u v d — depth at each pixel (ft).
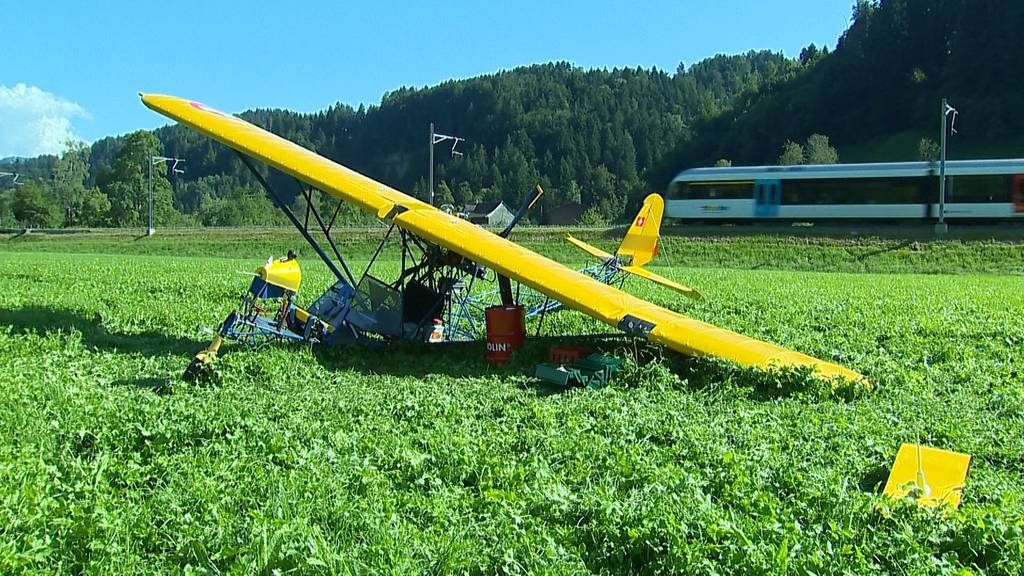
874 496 18.12
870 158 338.75
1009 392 30.73
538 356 37.86
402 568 14.60
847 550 15.51
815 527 16.51
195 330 44.34
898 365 36.94
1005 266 131.95
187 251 183.52
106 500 17.31
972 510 17.51
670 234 162.09
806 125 371.15
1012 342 44.65
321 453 20.83
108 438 21.68
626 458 20.42
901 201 152.05
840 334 46.73
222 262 125.39
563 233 178.19
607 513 16.75
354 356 38.29
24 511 15.97
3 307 48.93
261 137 47.14
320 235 188.24
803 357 33.60
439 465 20.39
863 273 129.90
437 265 43.39
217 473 19.10
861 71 366.22
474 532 16.38
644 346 38.91
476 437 22.95
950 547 16.34
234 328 35.76
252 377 32.22
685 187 166.91
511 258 38.70
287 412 26.03
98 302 53.42
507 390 31.40
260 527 15.62
